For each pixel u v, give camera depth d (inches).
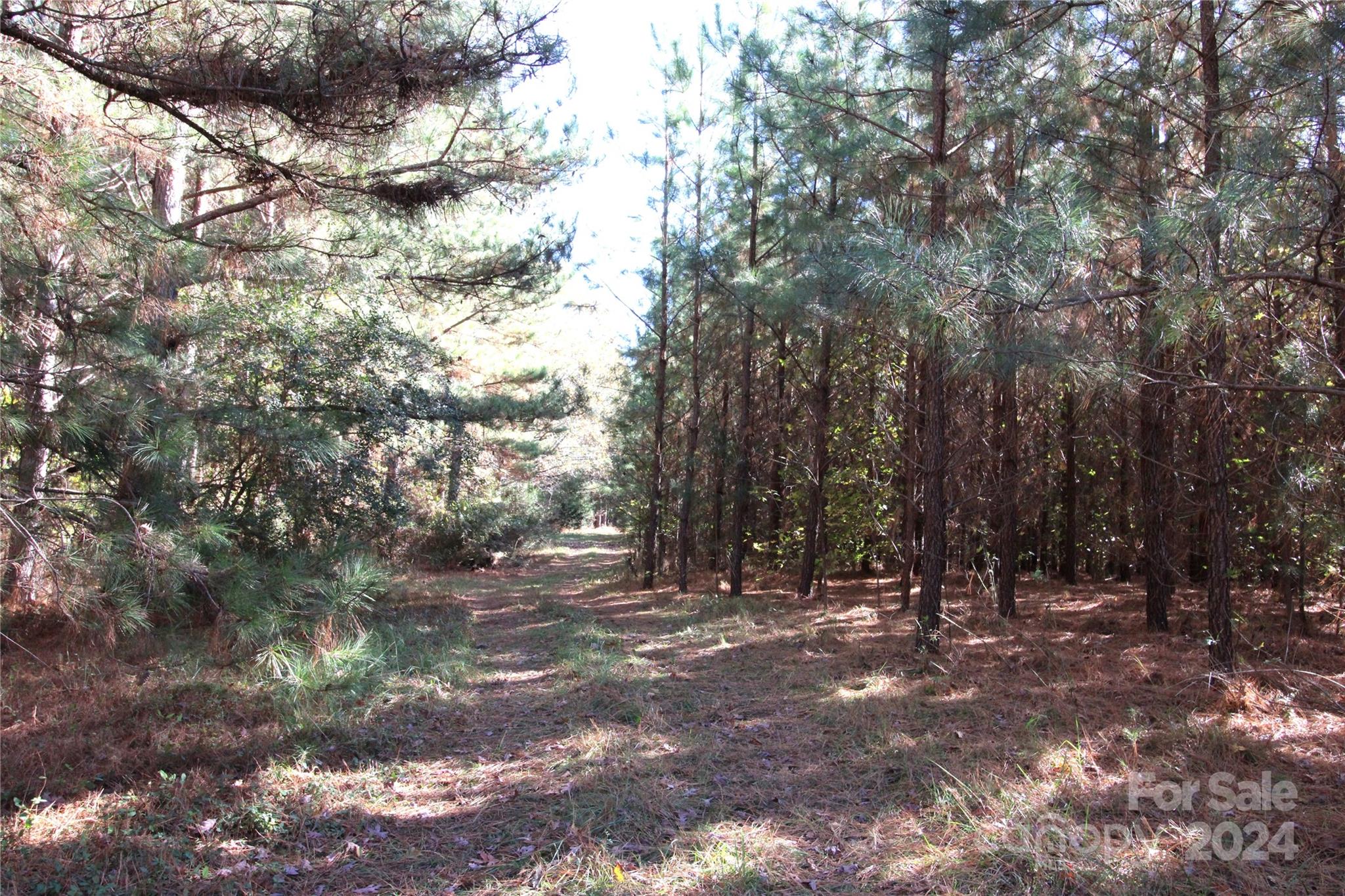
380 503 352.5
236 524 264.2
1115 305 152.0
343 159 193.6
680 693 255.0
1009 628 323.3
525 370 699.4
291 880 133.3
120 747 179.0
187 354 229.3
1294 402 200.8
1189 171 195.2
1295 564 273.9
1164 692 217.3
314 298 349.4
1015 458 359.6
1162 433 316.5
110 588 142.9
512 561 922.1
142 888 124.3
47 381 154.3
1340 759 168.9
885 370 419.5
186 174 323.3
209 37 159.6
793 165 397.4
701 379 596.4
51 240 148.4
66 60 150.7
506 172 224.8
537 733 216.8
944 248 150.9
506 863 140.3
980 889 124.6
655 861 139.9
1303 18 145.4
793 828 152.7
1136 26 218.4
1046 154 242.5
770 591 529.0
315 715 207.9
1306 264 161.3
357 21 156.1
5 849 130.9
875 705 223.5
